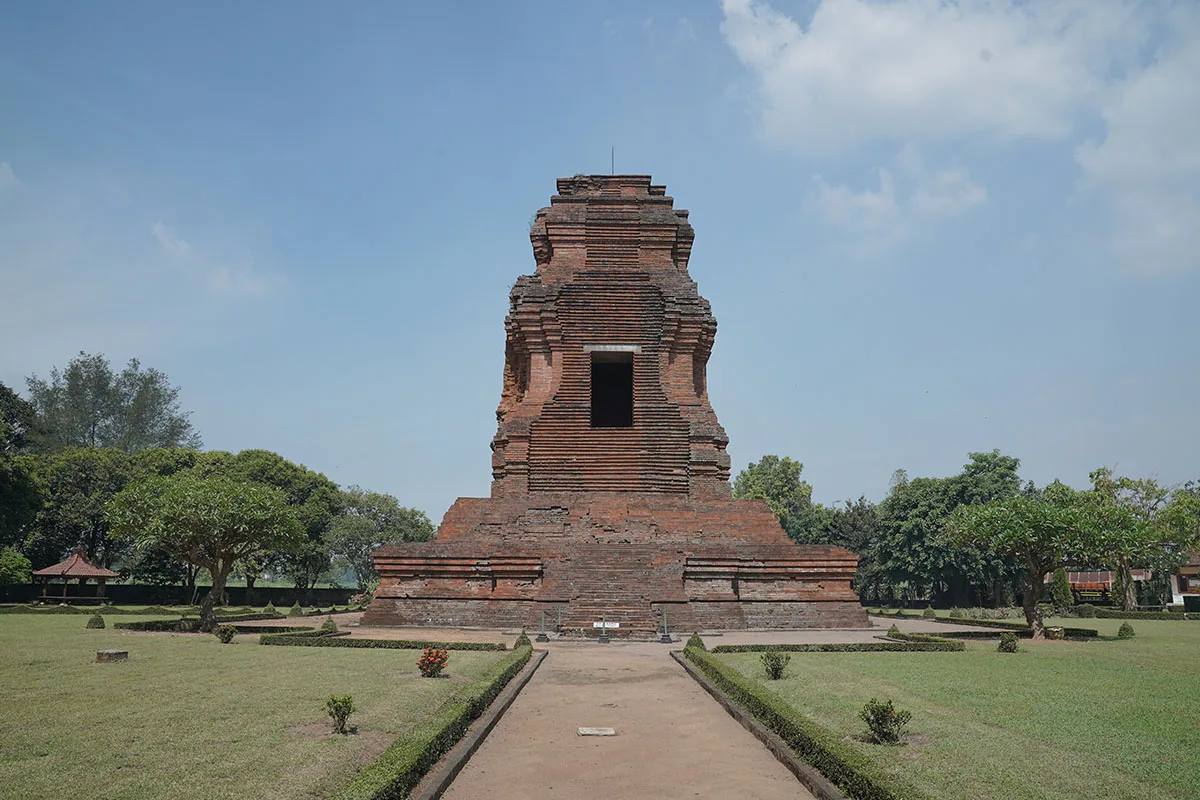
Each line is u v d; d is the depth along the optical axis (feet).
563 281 131.54
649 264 135.54
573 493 117.80
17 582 164.76
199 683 53.36
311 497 226.58
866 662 68.49
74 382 256.52
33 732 38.50
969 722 42.50
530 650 72.95
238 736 37.91
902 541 223.30
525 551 104.01
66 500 203.10
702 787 34.12
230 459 222.28
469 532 112.37
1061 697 50.29
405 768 30.76
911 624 134.72
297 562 224.74
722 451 123.54
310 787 30.35
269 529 96.73
